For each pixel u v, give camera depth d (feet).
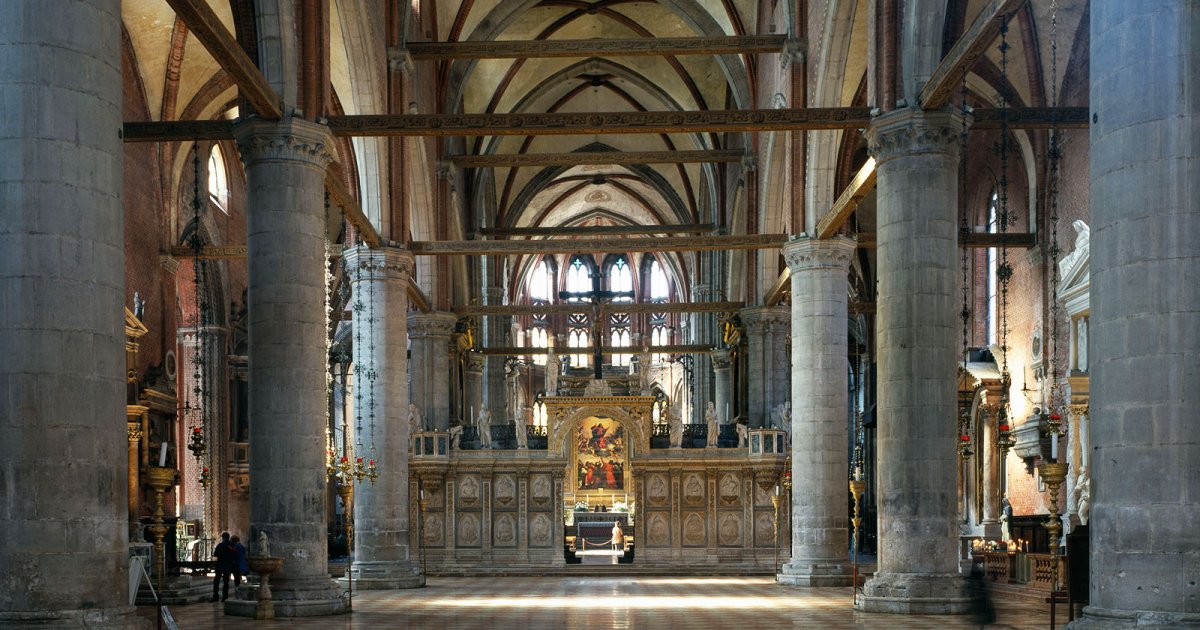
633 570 128.47
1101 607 37.81
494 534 133.59
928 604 67.77
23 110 39.32
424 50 108.17
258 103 68.64
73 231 39.65
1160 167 37.11
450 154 146.51
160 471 63.36
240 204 142.92
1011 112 73.56
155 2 104.53
